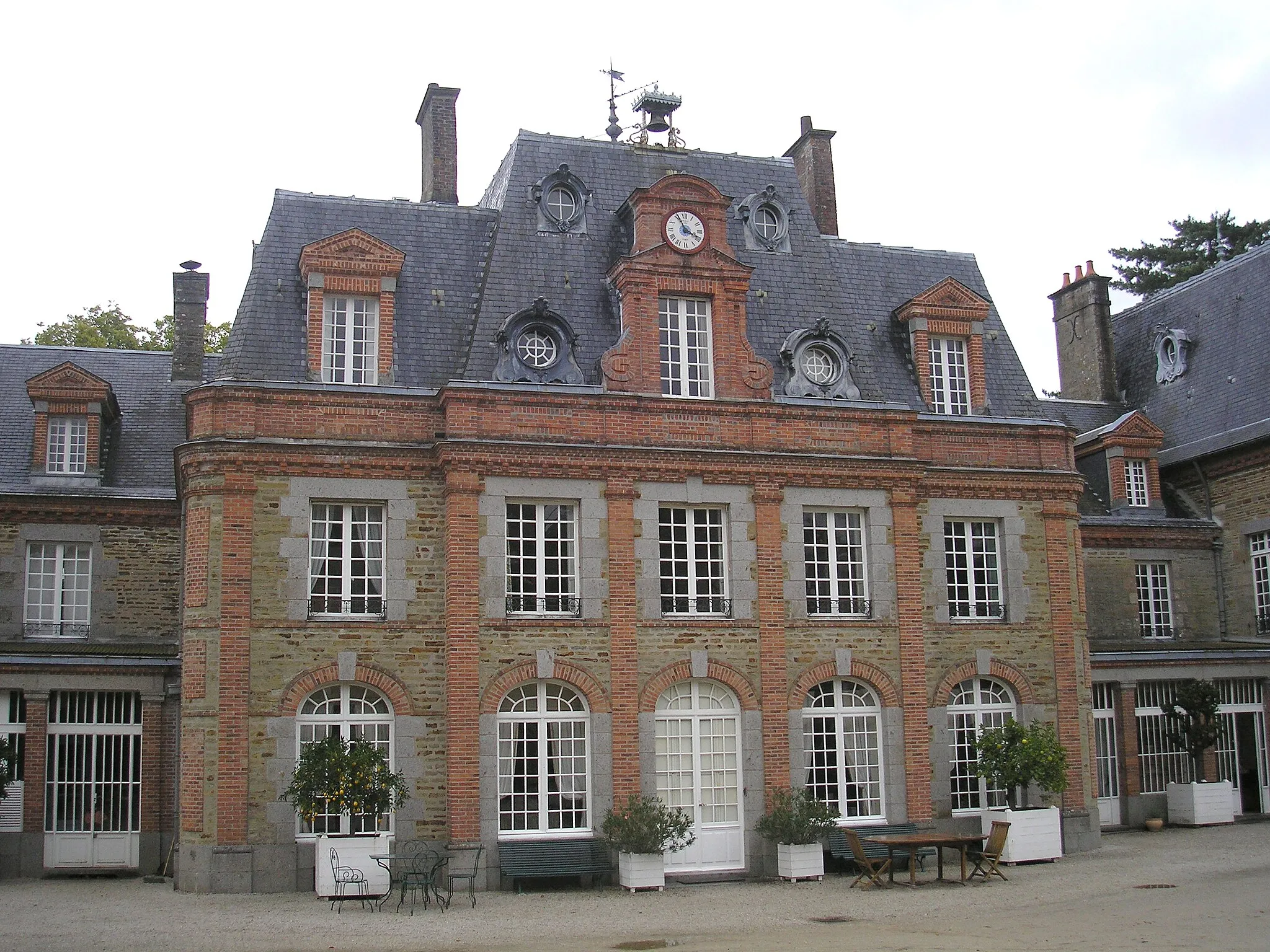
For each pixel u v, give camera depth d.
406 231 22.44
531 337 21.41
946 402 24.11
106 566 24.97
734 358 21.84
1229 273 31.45
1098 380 32.84
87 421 25.69
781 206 24.23
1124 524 28.69
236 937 14.91
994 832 19.56
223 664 18.78
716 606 21.00
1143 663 26.59
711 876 19.91
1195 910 15.84
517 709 19.73
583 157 23.53
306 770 17.75
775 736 20.67
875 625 21.62
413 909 17.00
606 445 20.55
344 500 19.86
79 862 22.44
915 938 14.48
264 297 20.86
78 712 22.81
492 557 19.80
